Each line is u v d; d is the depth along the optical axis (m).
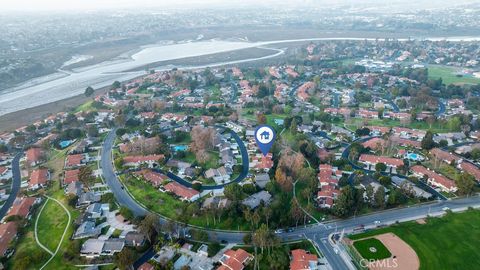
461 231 175.38
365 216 191.12
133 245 171.25
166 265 154.75
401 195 199.62
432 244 167.25
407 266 154.38
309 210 193.88
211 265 158.50
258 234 162.50
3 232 178.88
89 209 198.88
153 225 175.00
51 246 174.50
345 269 154.75
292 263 155.88
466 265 154.88
